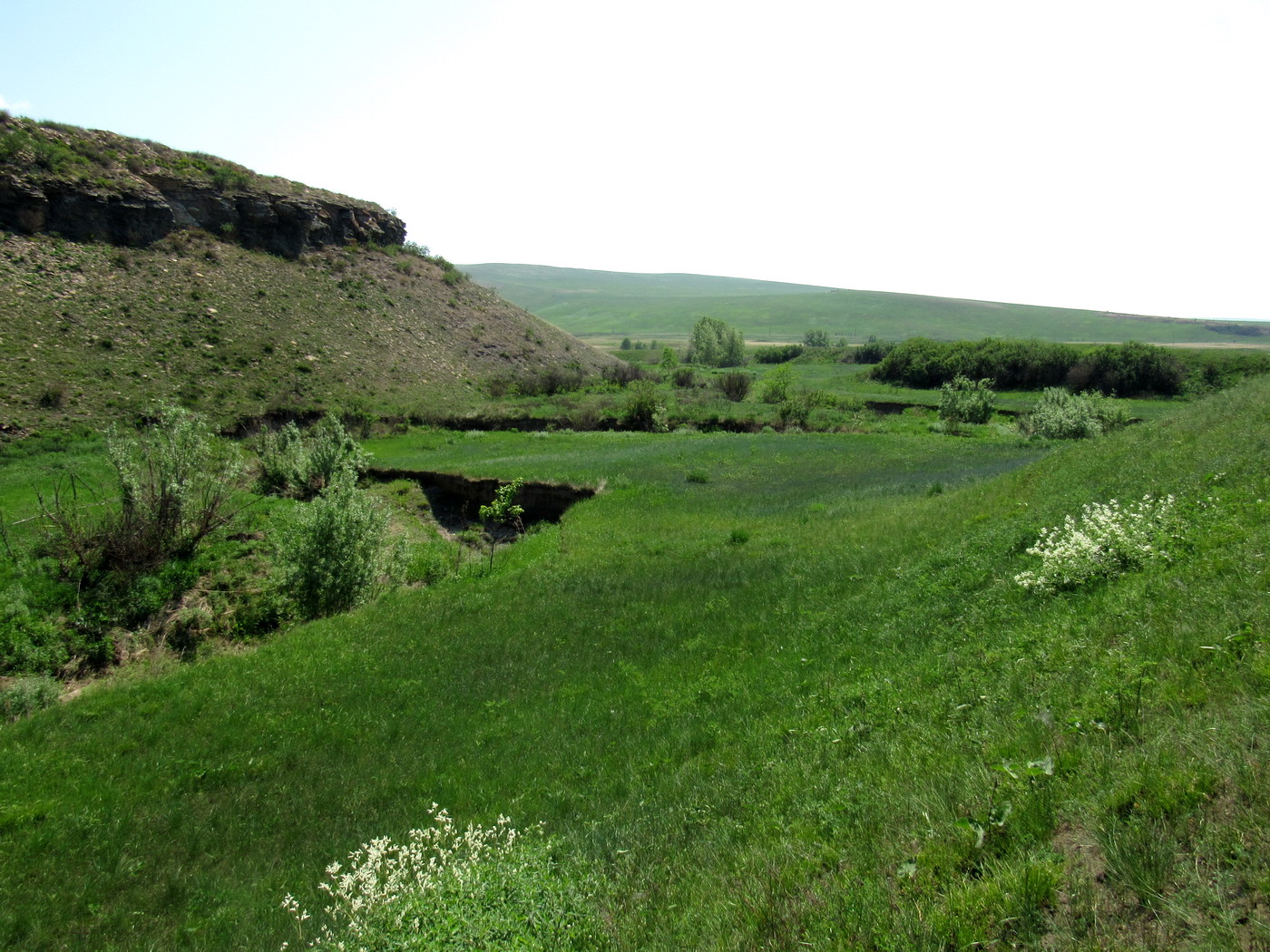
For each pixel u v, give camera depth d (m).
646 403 54.22
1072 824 4.94
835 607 14.45
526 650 15.48
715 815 7.70
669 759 9.91
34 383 44.50
